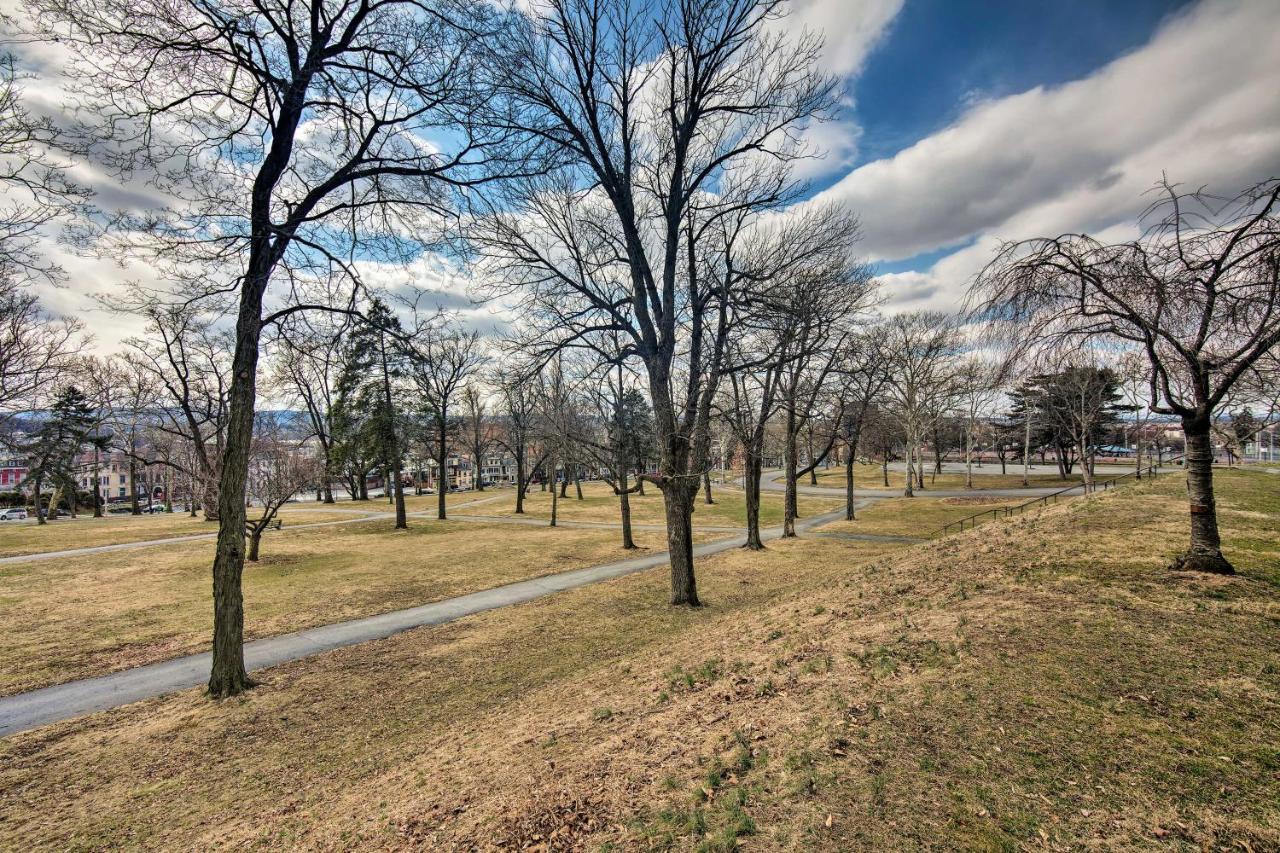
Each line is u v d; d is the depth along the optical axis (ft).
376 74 30.99
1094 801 11.11
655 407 46.60
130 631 42.68
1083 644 18.53
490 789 16.47
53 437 129.49
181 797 20.81
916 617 23.82
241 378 31.40
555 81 41.78
